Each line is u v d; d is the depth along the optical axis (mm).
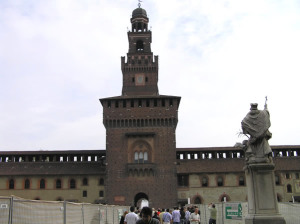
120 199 74375
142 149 77938
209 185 77938
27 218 13875
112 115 79750
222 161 81625
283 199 77500
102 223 29062
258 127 15734
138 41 93375
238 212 25953
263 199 15023
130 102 80750
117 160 77000
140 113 79688
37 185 78750
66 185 78750
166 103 80062
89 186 78562
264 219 14570
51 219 16203
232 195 77062
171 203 74000
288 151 83750
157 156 77000
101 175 79062
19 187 78625
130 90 87312
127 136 78438
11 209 12828
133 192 74812
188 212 35281
